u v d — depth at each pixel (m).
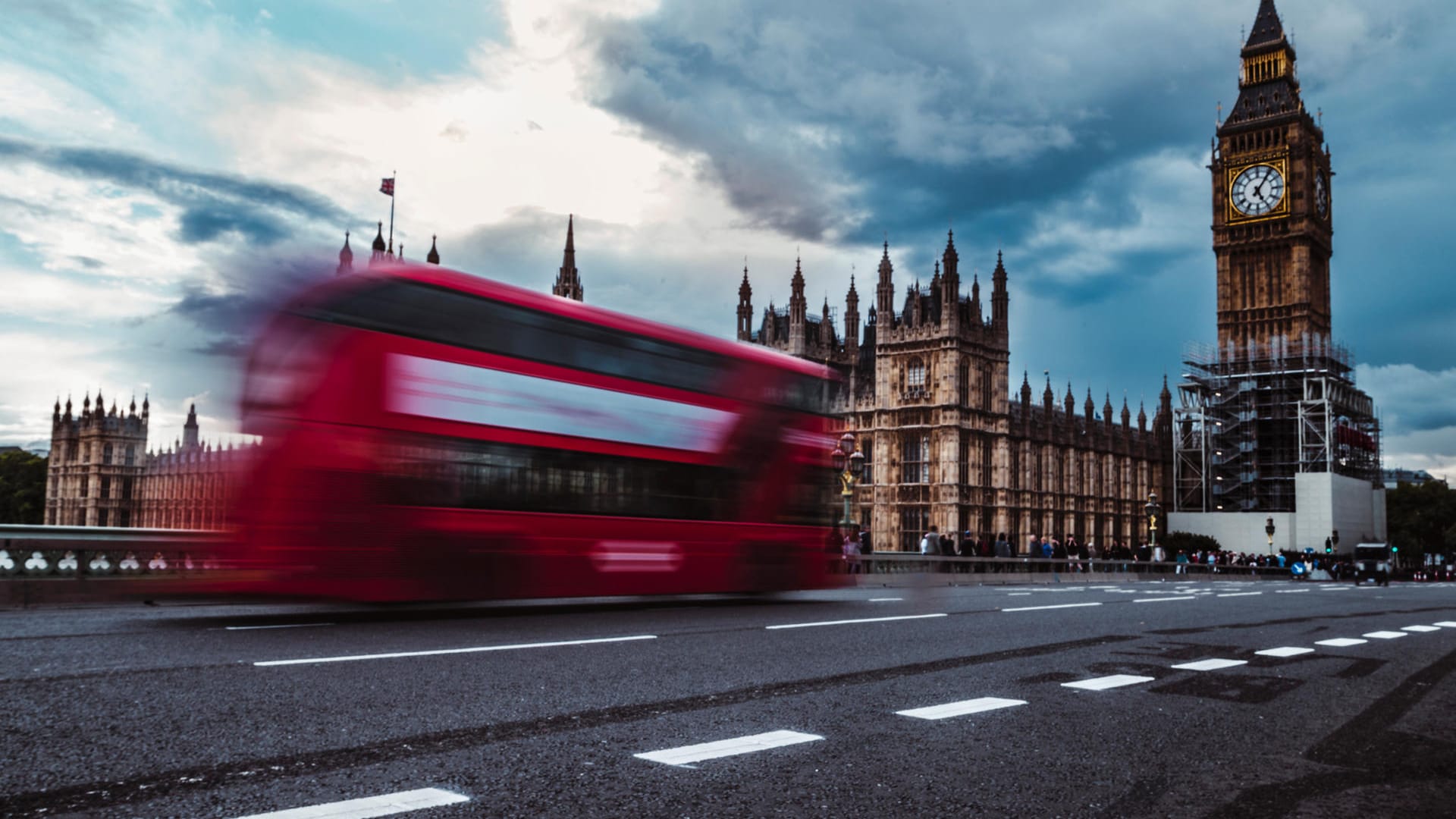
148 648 10.18
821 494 20.69
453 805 4.68
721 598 21.91
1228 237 108.88
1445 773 5.91
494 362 15.54
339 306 14.14
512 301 15.97
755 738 6.30
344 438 13.85
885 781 5.34
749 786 5.16
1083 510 102.19
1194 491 102.00
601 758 5.72
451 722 6.62
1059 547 49.50
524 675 8.77
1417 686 9.55
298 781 5.05
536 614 16.00
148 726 6.28
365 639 11.51
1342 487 87.06
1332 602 24.44
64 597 16.25
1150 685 9.12
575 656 10.16
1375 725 7.42
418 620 14.39
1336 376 96.94
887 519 86.75
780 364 20.30
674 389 18.09
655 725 6.71
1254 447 96.69
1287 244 106.00
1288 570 71.75
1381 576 54.16
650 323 18.06
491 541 15.05
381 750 5.78
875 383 93.12
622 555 16.70
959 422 84.31
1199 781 5.53
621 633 12.67
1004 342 89.75
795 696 8.02
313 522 13.49
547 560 15.66
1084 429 105.06
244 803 4.64
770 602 20.45
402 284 14.76
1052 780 5.48
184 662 9.12
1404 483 130.88
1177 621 16.53
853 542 35.91
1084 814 4.84
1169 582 47.00
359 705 7.13
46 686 7.70
